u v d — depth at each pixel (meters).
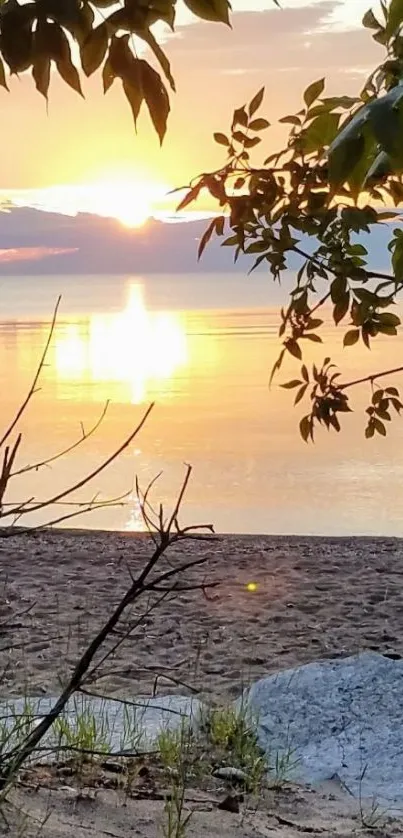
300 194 2.46
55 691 6.35
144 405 37.09
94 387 43.41
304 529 17.19
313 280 2.66
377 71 1.96
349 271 2.62
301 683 5.83
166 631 8.34
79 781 3.75
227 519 17.94
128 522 17.09
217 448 27.05
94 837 2.90
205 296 182.62
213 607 9.25
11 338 79.19
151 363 55.19
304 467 23.92
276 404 37.09
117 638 8.02
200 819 3.50
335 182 1.38
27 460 24.22
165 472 23.06
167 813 3.43
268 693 5.75
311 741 5.25
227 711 5.34
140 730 5.02
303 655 7.73
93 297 198.62
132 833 3.09
